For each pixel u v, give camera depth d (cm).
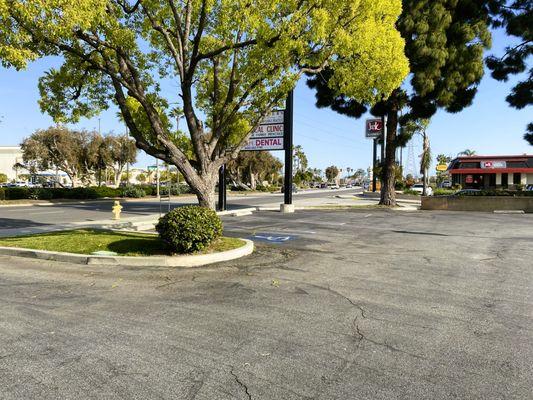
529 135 2634
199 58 996
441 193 3525
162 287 684
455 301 591
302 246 1093
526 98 2664
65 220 1897
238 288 670
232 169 6838
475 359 401
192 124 1058
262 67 1028
